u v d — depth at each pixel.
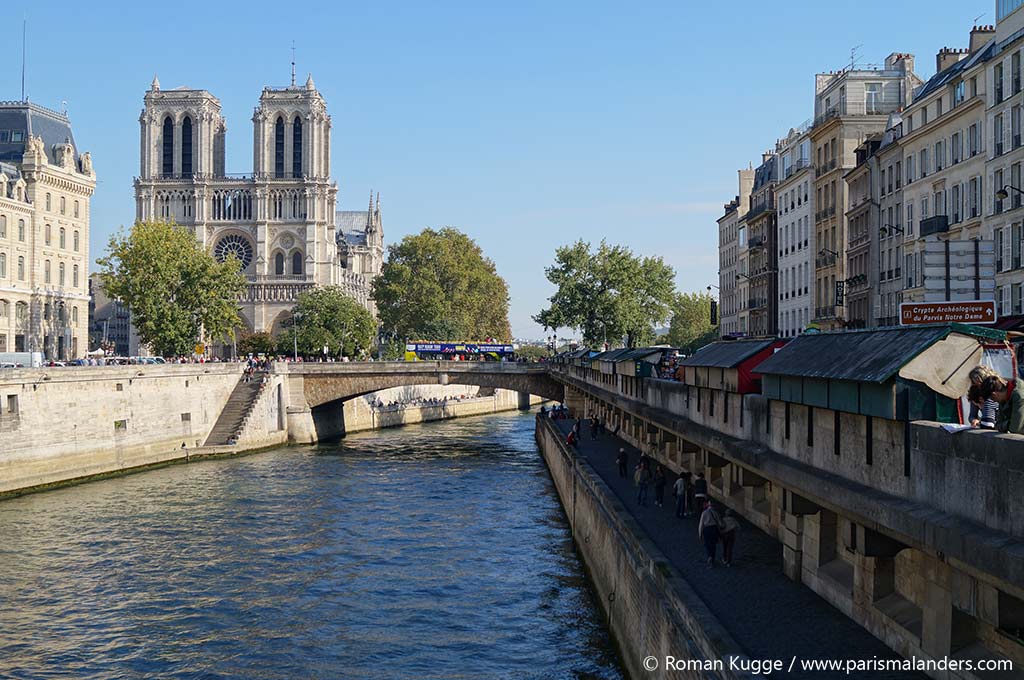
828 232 90.44
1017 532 15.87
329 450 108.12
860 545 23.86
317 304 172.38
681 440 48.31
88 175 143.25
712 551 32.97
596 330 139.25
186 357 124.56
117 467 85.44
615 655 37.59
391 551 55.84
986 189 59.69
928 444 19.31
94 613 43.84
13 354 96.25
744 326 125.88
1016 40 55.59
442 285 195.12
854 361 23.70
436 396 174.38
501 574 50.75
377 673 36.69
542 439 103.94
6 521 62.59
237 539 58.50
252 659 38.34
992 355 20.72
